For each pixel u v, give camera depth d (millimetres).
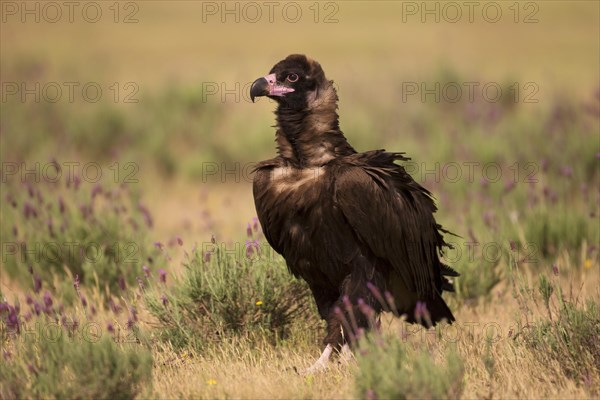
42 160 41562
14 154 46219
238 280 21109
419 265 20141
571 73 73062
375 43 90938
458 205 32469
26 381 16531
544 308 22188
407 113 52219
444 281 21938
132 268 25391
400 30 99000
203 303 21031
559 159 36938
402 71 67562
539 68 75688
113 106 52562
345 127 47188
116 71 74625
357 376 15703
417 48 87500
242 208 37469
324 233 18984
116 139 50125
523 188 32594
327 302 20266
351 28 101875
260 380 17234
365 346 15938
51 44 89812
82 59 77938
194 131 51219
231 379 17328
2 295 21984
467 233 27703
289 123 19688
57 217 27578
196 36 97375
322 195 18828
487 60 80438
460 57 81438
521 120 46688
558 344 17781
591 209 29547
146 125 51688
